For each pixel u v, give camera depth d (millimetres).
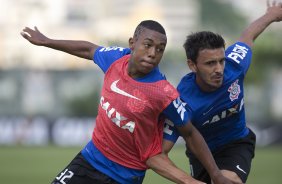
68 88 160250
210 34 25141
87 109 148000
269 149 109688
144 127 24250
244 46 27734
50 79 161250
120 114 24281
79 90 157750
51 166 79000
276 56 151625
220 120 26734
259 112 155875
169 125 24766
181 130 24203
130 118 24203
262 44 150375
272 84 157500
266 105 156125
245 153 27734
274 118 152375
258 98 155875
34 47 191000
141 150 24562
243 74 26656
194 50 25250
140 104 23953
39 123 119875
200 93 25922
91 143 25750
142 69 23672
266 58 152000
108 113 24578
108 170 25172
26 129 119812
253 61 150375
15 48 192875
